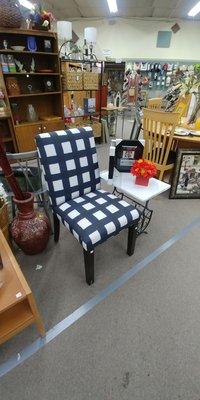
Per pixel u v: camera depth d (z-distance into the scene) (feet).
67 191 5.08
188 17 23.12
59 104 12.03
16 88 10.25
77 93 13.75
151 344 3.93
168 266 5.50
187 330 4.14
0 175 5.66
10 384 3.43
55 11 22.21
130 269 5.41
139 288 4.93
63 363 3.67
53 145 4.67
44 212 6.25
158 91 25.38
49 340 3.96
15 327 3.41
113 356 3.76
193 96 8.61
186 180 8.11
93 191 5.57
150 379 3.51
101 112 14.48
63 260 5.61
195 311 4.47
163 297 4.75
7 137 11.12
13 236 5.25
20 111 11.53
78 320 4.28
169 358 3.75
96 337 4.02
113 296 4.75
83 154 5.11
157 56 25.55
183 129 8.20
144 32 24.67
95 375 3.54
